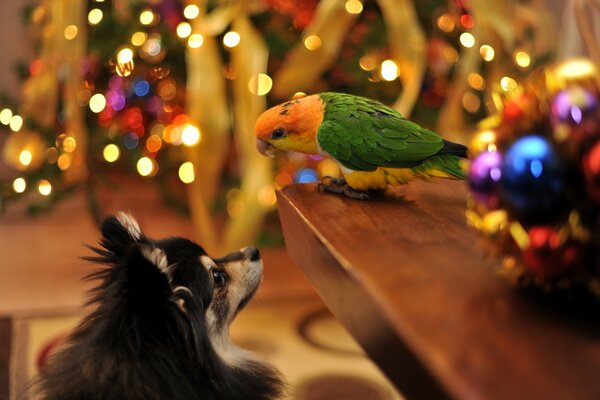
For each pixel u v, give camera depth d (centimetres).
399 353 70
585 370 60
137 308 119
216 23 247
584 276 72
